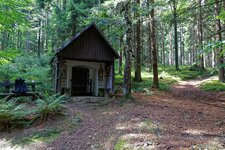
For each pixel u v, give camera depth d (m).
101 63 15.00
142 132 5.81
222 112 8.68
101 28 18.31
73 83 14.79
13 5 8.07
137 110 8.53
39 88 15.35
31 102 11.05
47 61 25.36
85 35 13.70
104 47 14.29
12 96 10.95
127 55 10.90
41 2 24.72
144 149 4.72
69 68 14.01
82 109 9.66
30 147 5.98
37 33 36.66
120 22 13.84
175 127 6.23
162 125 6.38
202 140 5.09
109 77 14.56
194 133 5.69
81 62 14.38
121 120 7.19
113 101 11.00
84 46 13.57
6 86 12.09
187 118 7.44
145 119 7.04
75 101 12.23
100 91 14.48
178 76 25.91
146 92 14.37
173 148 4.63
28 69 19.77
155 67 16.38
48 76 18.19
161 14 14.73
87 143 5.75
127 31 10.95
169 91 16.14
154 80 16.39
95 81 14.98
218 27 16.42
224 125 6.54
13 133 7.06
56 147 5.76
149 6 12.50
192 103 10.97
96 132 6.41
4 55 8.29
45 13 30.84
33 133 6.84
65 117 8.04
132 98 10.76
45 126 7.39
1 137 6.86
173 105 10.02
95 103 11.53
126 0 11.09
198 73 27.75
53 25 25.02
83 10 18.50
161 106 9.56
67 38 21.67
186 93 15.73
